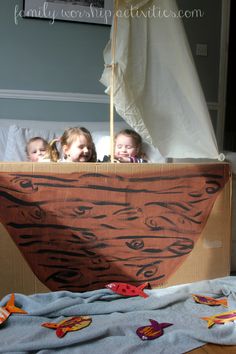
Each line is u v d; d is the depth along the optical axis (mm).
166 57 1357
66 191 1166
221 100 2980
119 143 1808
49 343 902
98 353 898
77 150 1601
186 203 1289
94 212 1190
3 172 1118
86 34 2580
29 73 2500
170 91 1372
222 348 951
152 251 1253
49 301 1102
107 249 1207
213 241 1332
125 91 1303
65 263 1173
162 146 1405
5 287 1132
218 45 2936
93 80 2631
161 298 1151
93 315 1076
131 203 1225
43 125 2184
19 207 1132
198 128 1383
